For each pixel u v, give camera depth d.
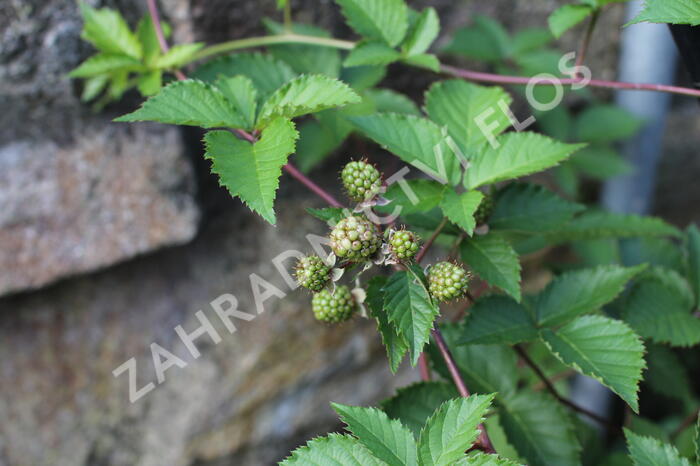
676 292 0.58
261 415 0.70
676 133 0.78
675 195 0.81
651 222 0.60
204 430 0.69
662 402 0.81
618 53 0.71
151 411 0.69
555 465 0.55
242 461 0.71
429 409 0.54
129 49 0.58
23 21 0.60
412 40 0.57
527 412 0.56
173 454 0.69
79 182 0.63
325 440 0.49
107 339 0.68
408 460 0.48
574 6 0.56
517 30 0.70
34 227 0.63
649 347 0.63
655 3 0.50
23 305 0.66
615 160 0.70
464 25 0.68
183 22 0.63
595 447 0.66
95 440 0.69
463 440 0.48
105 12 0.58
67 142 0.63
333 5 0.65
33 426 0.68
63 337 0.67
